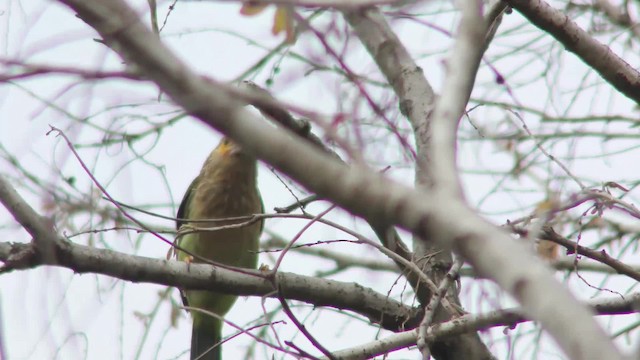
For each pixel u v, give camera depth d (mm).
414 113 11875
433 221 4801
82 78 5137
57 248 9477
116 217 9789
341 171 4898
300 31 7289
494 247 4637
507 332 9836
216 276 10680
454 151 5941
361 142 5641
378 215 4891
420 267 11078
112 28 4746
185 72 4844
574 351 4215
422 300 11117
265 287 10859
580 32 9961
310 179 4898
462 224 4742
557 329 4305
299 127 9336
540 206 9703
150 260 10328
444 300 9828
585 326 4246
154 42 4809
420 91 12047
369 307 11141
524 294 4465
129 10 4773
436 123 6211
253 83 9430
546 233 9781
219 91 4922
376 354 9945
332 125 5574
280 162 4895
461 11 7391
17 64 5113
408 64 12305
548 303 4375
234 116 4883
